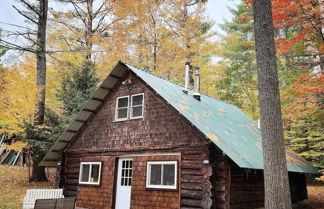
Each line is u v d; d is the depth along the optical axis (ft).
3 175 60.54
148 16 76.69
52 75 75.56
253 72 81.30
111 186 39.63
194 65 76.13
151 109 38.65
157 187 34.68
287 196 21.68
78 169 44.34
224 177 30.76
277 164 22.16
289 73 51.78
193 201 31.40
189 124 33.91
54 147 45.73
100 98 43.86
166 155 35.14
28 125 53.83
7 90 52.90
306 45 41.75
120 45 77.00
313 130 52.39
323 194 56.44
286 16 38.81
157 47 78.69
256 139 43.78
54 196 39.40
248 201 35.22
